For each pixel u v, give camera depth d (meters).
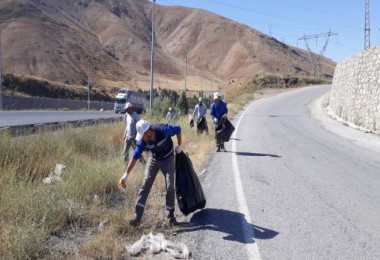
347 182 9.02
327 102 40.91
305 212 6.79
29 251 4.79
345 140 17.12
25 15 144.00
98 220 6.13
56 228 5.64
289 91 68.81
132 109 10.60
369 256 5.04
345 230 5.95
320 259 4.95
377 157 12.66
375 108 20.77
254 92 68.50
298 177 9.52
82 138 11.75
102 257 4.95
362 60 24.72
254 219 6.43
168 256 5.05
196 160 11.52
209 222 6.29
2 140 8.88
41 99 55.00
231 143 15.62
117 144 13.01
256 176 9.59
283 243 5.45
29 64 113.06
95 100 87.75
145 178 6.20
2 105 45.03
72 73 116.75
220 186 8.55
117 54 189.50
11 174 7.09
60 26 148.88
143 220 6.29
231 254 5.09
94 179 7.46
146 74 160.88
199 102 17.00
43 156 9.26
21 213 5.69
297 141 16.55
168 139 6.24
